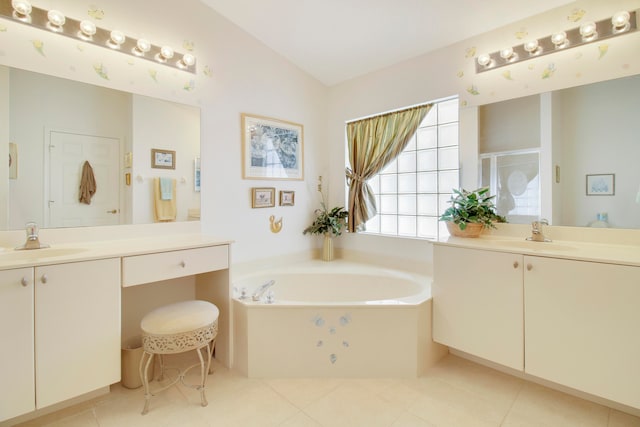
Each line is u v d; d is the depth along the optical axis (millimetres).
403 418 1626
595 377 1521
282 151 2986
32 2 1737
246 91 2699
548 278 1643
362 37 2561
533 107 2088
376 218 3219
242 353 2055
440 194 2760
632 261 1415
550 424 1581
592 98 1880
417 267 2756
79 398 1755
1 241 1686
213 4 2398
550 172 2025
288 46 2816
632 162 1766
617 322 1457
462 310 1979
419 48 2592
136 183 2129
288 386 1911
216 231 2527
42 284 1407
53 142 1831
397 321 1979
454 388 1886
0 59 1675
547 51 1993
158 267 1772
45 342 1420
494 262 1838
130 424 1583
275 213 2953
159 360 1998
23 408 1375
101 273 1569
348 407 1713
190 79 2359
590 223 1891
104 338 1583
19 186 1736
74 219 1901
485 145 2299
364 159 3107
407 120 2809
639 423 1578
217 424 1585
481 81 2316
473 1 2041
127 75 2078
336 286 2818
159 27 2186
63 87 1859
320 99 3342
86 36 1888
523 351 1741
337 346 1997
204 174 2449
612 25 1775
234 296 2170
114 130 2039
